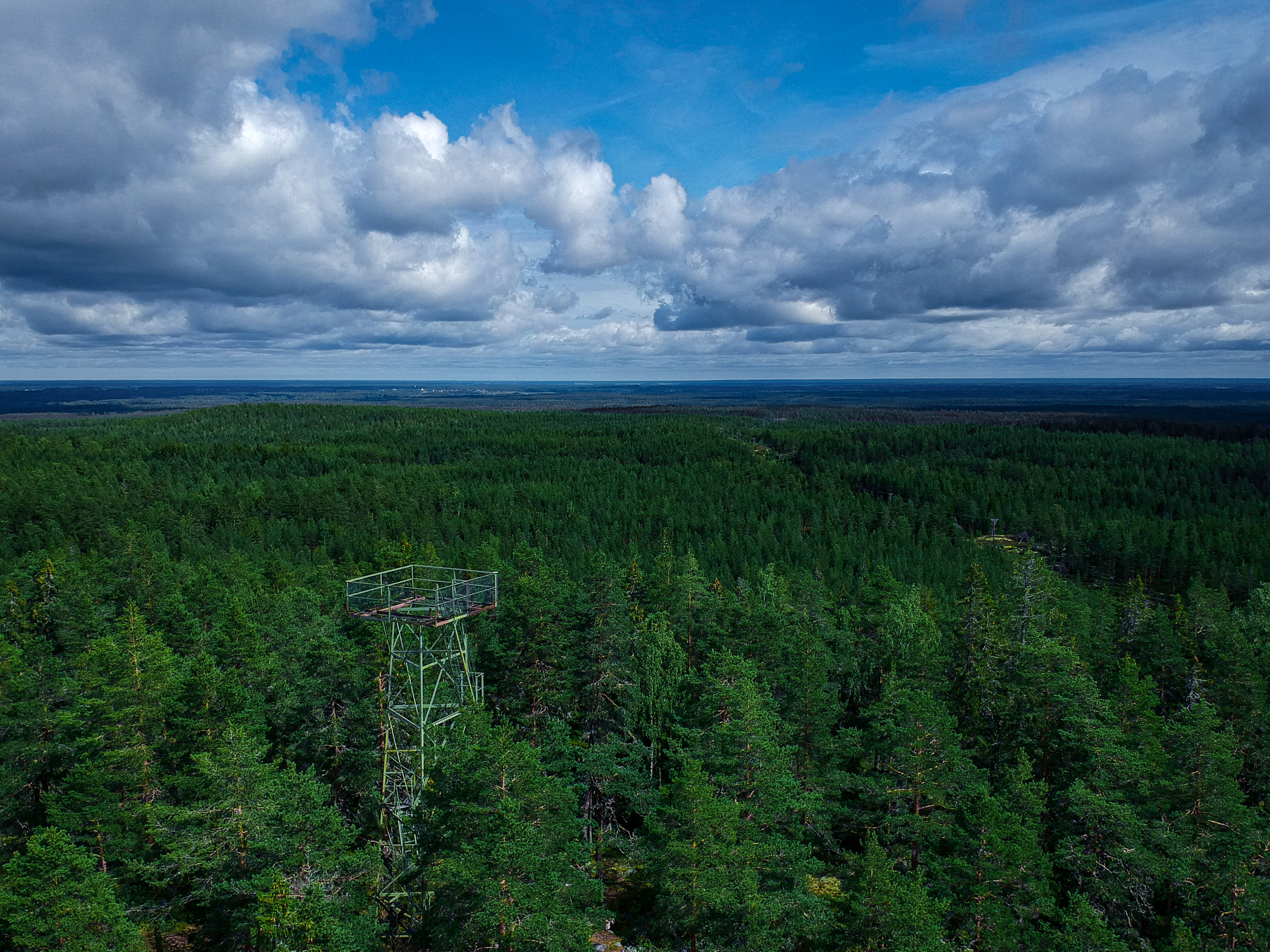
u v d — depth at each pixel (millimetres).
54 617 48531
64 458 150000
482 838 22906
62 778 33938
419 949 26469
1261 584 66812
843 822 35656
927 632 46750
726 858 24391
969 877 25891
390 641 31391
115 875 28031
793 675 36312
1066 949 23562
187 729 30141
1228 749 30891
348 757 33562
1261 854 28719
